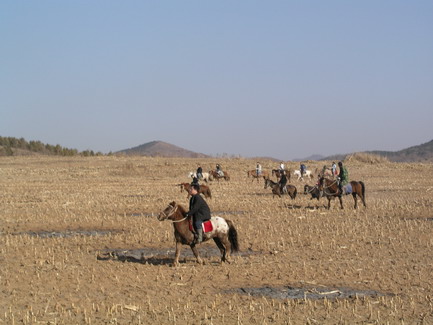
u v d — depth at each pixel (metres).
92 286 14.66
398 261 17.41
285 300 13.63
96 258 18.12
